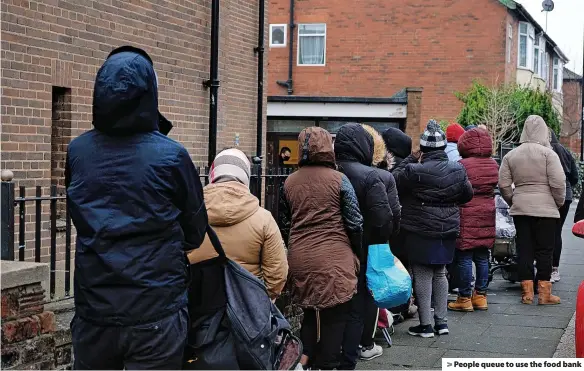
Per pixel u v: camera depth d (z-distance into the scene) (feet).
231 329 12.98
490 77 84.02
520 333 25.16
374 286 19.22
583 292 17.28
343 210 17.78
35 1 24.68
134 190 11.34
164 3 32.37
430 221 23.98
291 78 88.69
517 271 31.17
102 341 11.46
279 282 14.93
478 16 84.02
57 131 26.66
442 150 24.30
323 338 17.99
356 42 87.25
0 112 23.30
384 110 58.44
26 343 14.40
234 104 41.32
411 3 85.56
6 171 15.44
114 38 28.86
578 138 154.10
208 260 13.08
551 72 127.44
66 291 17.29
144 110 11.56
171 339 11.51
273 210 23.82
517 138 76.02
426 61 85.46
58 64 25.80
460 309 28.71
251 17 42.83
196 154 35.60
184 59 34.24
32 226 24.14
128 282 11.22
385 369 20.92
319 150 18.01
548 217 29.04
